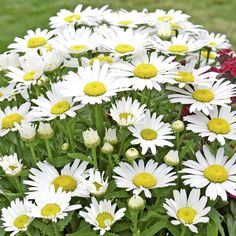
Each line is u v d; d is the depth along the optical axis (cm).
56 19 127
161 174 98
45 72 106
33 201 101
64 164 102
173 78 103
